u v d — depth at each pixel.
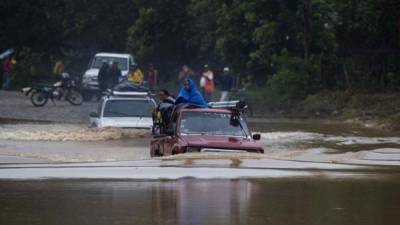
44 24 133.50
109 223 20.64
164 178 28.58
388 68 81.25
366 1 83.00
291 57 82.88
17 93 106.88
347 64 81.81
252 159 34.12
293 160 35.12
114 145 48.03
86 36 130.38
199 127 37.91
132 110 55.78
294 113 74.44
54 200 23.94
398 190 26.14
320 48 82.88
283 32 84.94
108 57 97.12
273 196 24.91
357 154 40.78
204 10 101.12
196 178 28.77
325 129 58.50
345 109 71.44
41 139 51.06
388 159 37.44
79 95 86.88
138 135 52.62
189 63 111.75
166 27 111.19
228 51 90.81
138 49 111.88
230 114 38.84
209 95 75.38
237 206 23.03
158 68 112.31
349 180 28.53
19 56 128.12
